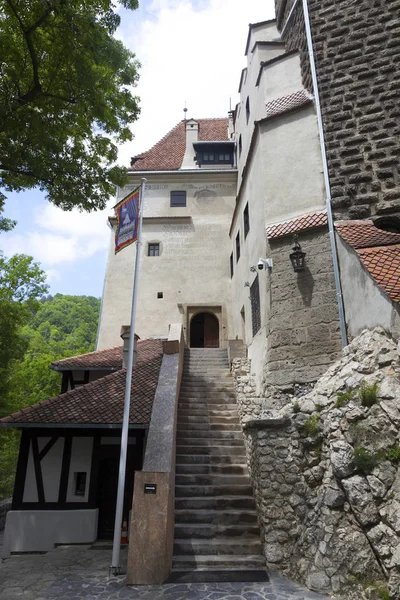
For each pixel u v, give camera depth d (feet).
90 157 36.14
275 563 24.40
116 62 32.45
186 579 23.52
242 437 37.14
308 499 24.08
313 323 32.78
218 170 75.72
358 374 24.22
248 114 61.82
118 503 27.07
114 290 71.31
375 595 18.93
